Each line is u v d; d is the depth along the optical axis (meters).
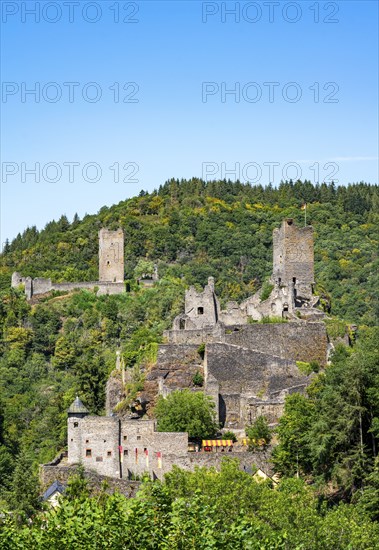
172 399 147.25
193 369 164.75
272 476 133.25
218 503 108.62
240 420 151.62
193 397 147.38
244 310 184.12
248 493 110.38
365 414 120.88
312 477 127.12
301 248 192.38
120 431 140.88
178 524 78.81
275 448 134.62
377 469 111.19
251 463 135.12
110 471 139.50
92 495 127.69
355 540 97.31
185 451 139.00
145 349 176.62
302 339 168.50
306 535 99.38
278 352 167.25
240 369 160.12
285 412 137.88
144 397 159.88
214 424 146.25
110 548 77.62
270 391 156.00
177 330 172.12
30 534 80.81
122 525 78.56
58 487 130.88
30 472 142.88
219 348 161.50
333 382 127.38
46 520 90.25
